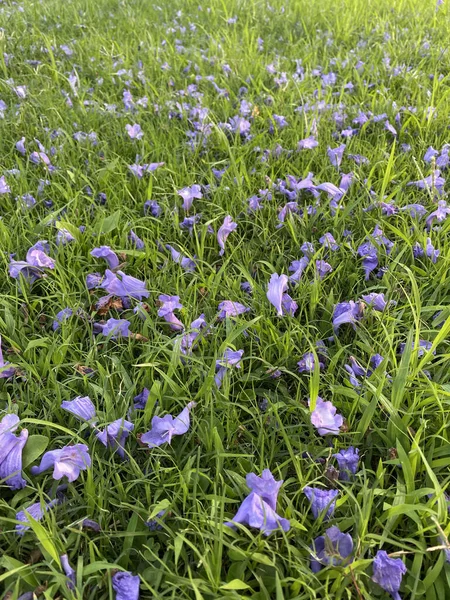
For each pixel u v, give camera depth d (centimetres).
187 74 88
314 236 50
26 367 35
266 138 66
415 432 33
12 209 52
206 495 29
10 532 29
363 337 39
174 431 31
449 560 27
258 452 33
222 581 27
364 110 73
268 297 39
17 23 104
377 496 31
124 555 28
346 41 100
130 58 92
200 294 44
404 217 52
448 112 71
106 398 34
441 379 37
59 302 42
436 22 107
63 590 26
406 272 46
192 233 50
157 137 66
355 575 26
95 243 48
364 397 35
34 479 31
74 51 93
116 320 39
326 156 61
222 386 35
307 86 81
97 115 72
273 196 54
